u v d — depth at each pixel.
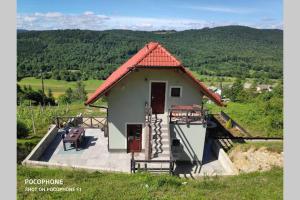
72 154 18.88
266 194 11.00
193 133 17.89
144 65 16.81
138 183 12.41
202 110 17.80
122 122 18.81
